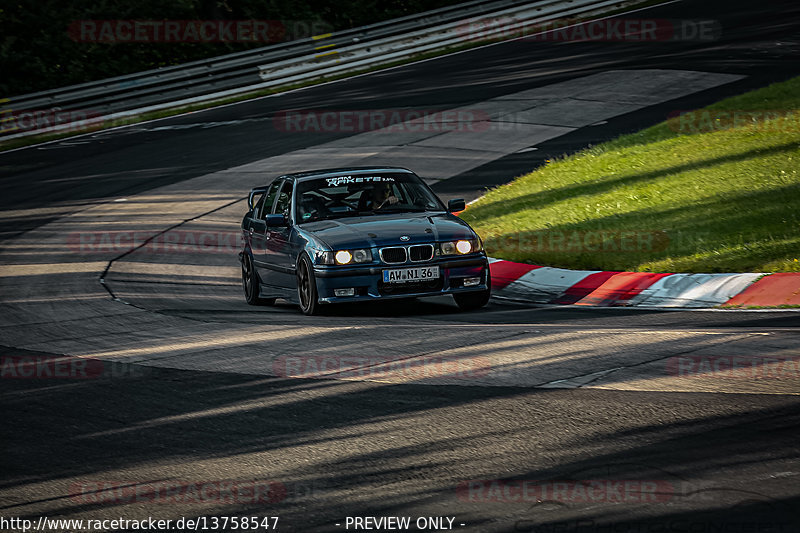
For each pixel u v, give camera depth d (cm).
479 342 2786
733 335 2689
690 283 3606
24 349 3056
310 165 7519
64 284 4534
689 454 1736
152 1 12925
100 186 7612
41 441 2045
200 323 3441
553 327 3008
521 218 5222
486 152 7344
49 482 1789
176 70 11181
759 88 8000
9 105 10288
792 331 2712
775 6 12588
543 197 5619
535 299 3894
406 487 1664
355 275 3400
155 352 2900
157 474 1803
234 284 4697
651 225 4575
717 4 13325
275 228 3884
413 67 11738
